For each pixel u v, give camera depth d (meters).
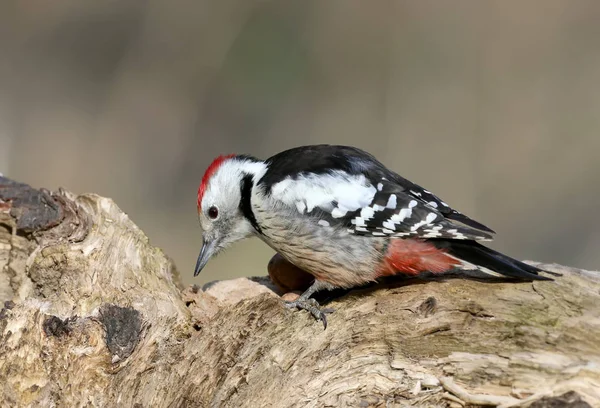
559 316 6.31
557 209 16.66
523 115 18.02
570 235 16.27
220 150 18.95
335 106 19.11
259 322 6.76
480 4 18.84
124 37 19.77
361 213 7.40
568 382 5.83
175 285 7.57
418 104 18.75
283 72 19.31
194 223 16.22
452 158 17.75
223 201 8.44
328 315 6.86
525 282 6.81
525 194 16.95
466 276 7.14
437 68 18.97
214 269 14.07
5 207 7.53
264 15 19.44
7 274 7.59
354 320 6.73
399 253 7.30
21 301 7.15
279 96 19.30
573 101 17.89
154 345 6.79
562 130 17.56
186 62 19.41
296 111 19.23
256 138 19.11
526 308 6.42
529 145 17.53
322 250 7.59
